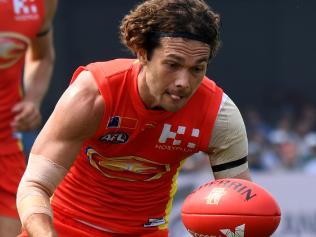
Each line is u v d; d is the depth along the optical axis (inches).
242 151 404.8
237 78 1393.9
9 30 520.4
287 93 1339.8
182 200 794.8
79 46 1357.0
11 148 538.9
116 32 1368.1
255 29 1389.0
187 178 810.2
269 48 1389.0
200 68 357.1
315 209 797.2
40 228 354.0
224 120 393.1
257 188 372.2
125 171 403.9
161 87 359.3
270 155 995.9
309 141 1034.7
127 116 381.4
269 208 366.3
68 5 1347.2
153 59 359.6
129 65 381.7
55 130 375.2
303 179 807.1
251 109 1331.2
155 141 391.5
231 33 1393.9
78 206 414.9
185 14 355.3
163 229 428.1
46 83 565.9
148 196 414.0
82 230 416.2
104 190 410.0
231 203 364.5
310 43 1379.2
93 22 1362.0
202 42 354.0
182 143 394.3
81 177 411.5
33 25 530.0
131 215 415.5
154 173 406.6
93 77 378.6
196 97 388.5
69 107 373.7
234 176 406.0
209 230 368.2
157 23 356.5
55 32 1321.4
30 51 567.2
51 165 372.5
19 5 523.5
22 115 538.9
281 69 1386.6
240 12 1390.3
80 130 375.6
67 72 1328.7
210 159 409.1
